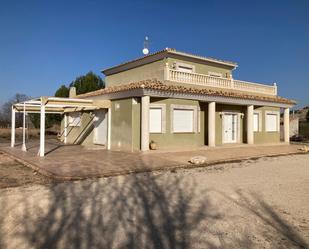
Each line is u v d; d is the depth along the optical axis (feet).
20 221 18.37
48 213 19.93
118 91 55.36
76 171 34.17
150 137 55.88
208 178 33.19
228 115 73.15
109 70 82.12
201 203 23.02
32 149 60.39
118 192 25.88
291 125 113.39
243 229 17.63
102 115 64.49
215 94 61.26
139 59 70.49
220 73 75.82
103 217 19.27
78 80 135.23
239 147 65.62
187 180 31.81
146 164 40.45
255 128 78.59
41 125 48.37
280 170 39.81
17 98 176.65
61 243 15.26
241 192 26.81
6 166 40.60
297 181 32.30
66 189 26.73
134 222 18.49
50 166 37.58
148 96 51.90
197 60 70.18
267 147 70.03
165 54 64.59
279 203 23.41
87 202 22.59
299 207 22.38
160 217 19.52
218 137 70.08
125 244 15.24
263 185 30.04
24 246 14.84
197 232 17.03
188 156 49.24
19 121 139.03
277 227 18.10
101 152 54.08
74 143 77.36
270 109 82.53
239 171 38.45
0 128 134.82
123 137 56.29
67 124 81.97
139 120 54.80
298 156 57.93
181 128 60.23
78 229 17.17
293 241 16.02
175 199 24.04
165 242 15.57
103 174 33.09
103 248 14.75
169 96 54.65
